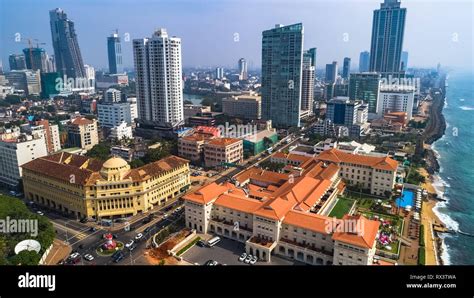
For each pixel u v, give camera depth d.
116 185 178.25
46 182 192.62
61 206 189.50
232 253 148.62
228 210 164.12
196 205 165.00
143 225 173.38
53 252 148.75
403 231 172.62
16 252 134.50
